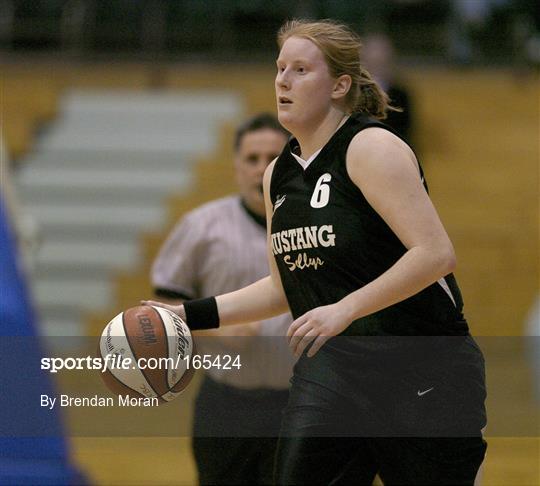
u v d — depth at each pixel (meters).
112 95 29.47
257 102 28.91
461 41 30.38
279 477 7.54
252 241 10.57
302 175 7.71
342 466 7.67
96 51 31.84
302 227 7.59
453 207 24.94
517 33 30.53
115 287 24.33
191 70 30.56
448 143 26.81
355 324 7.59
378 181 7.23
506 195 25.22
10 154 27.78
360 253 7.45
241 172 10.62
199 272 10.67
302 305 7.87
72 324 23.38
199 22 31.80
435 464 7.67
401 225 7.15
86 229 25.55
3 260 9.18
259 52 31.47
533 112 27.77
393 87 21.91
